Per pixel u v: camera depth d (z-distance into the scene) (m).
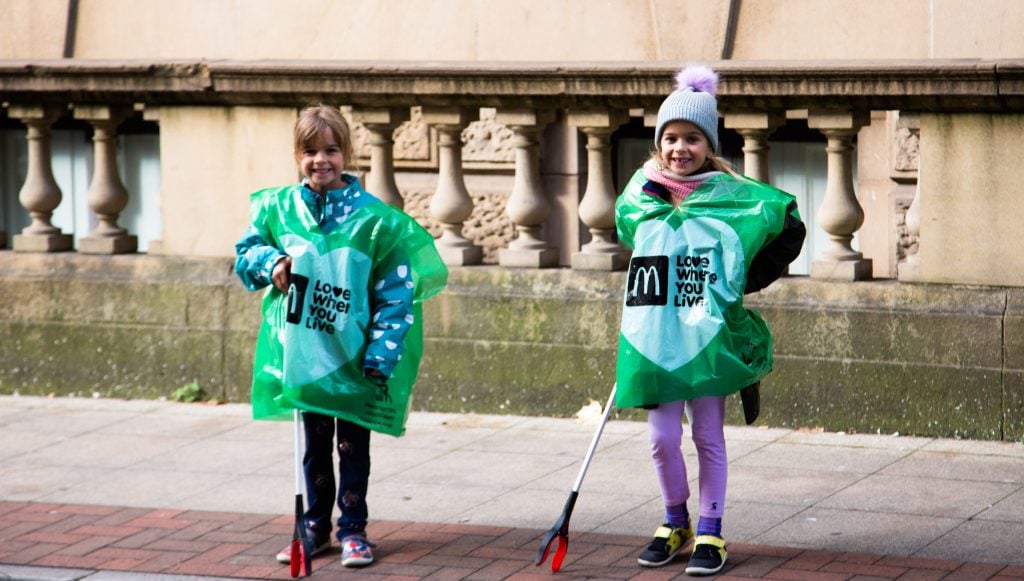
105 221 10.34
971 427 8.28
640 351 6.27
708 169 6.44
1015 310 8.14
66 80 9.92
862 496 7.27
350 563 6.45
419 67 9.09
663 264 6.30
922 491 7.32
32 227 10.47
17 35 11.15
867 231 9.70
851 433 8.52
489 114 10.22
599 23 9.88
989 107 8.11
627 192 6.50
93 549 6.82
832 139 8.58
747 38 9.59
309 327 6.46
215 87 9.59
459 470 8.04
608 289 9.01
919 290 8.38
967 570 6.09
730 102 8.61
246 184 9.77
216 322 9.85
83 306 10.16
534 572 6.33
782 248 6.36
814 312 8.57
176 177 9.97
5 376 10.35
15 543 6.94
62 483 8.01
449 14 10.20
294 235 6.52
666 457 6.35
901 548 6.44
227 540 6.90
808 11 9.45
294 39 10.55
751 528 6.82
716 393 6.21
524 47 10.05
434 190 10.43
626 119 9.07
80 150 11.50
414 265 6.64
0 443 8.94
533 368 9.17
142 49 10.91
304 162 6.50
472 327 9.30
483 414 9.29
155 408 9.76
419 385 9.44
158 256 10.10
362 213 6.52
